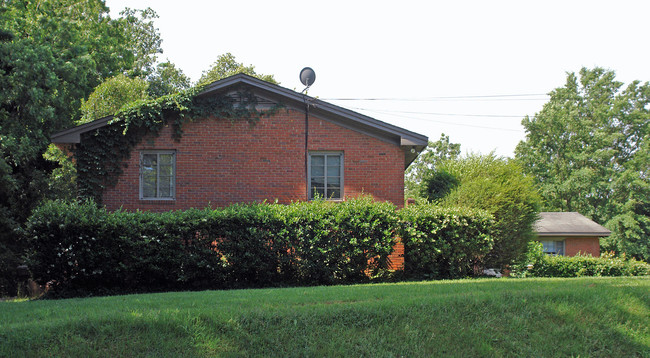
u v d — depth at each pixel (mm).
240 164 16438
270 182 16453
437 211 14750
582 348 7785
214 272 13445
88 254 12719
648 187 43625
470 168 19703
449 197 17781
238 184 16406
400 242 15570
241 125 16516
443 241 14500
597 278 12484
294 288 11406
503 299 8758
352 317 7949
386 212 14352
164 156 16484
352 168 16500
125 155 16172
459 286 10516
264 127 16562
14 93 18297
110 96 22750
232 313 7793
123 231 12961
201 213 13547
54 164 21406
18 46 18656
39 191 19547
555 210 45219
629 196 44250
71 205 13180
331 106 16234
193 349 7078
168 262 13156
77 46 22578
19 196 19328
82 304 9258
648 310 8758
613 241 43281
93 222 12734
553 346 7754
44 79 19172
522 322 8195
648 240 43438
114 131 16125
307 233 13867
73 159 20000
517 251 17109
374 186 16453
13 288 17797
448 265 14945
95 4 28531
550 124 45812
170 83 40344
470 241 14773
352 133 16578
